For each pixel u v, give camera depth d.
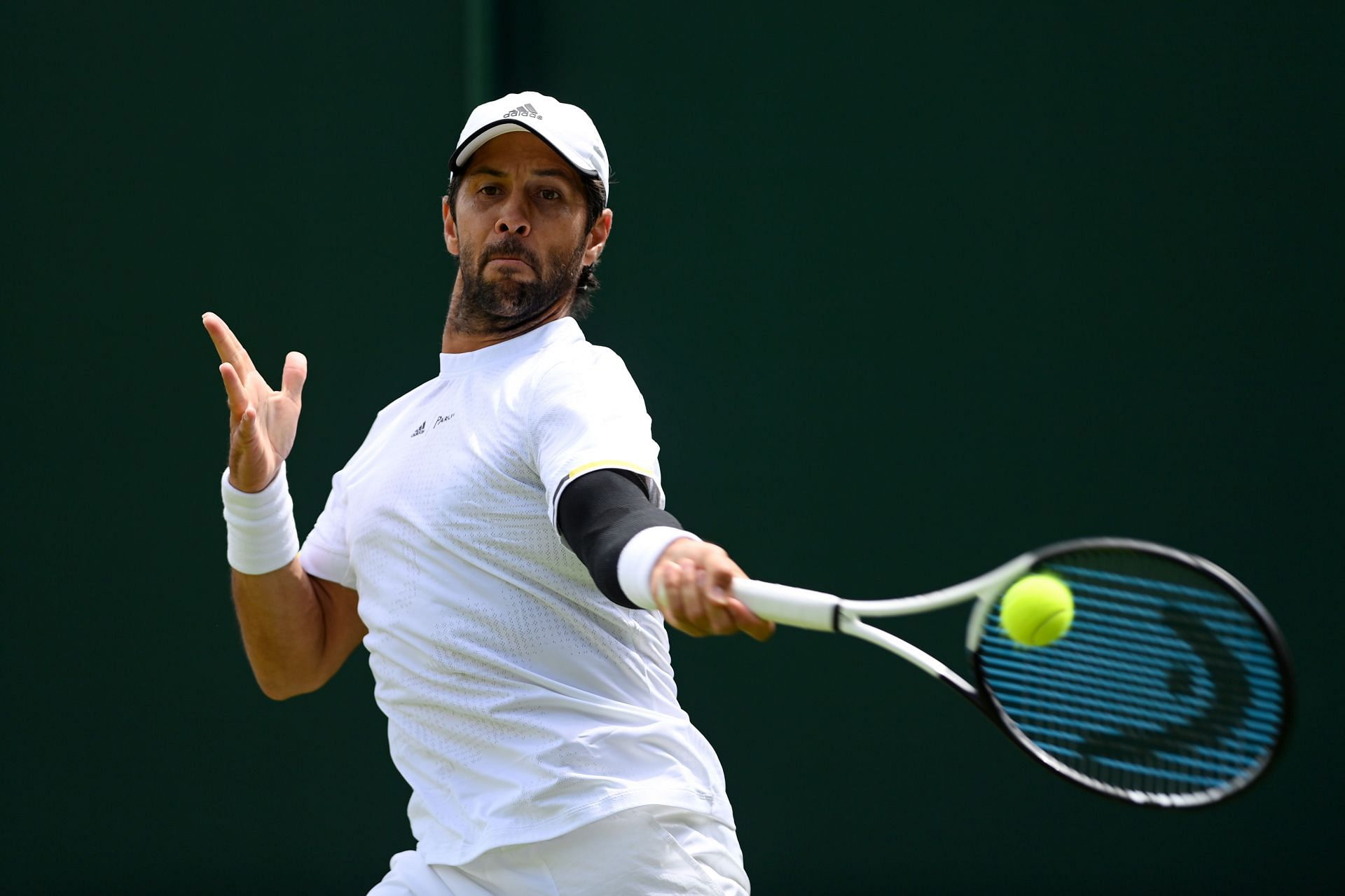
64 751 18.80
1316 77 17.41
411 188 18.86
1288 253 17.39
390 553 8.21
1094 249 17.72
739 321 18.34
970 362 17.86
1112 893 17.33
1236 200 17.50
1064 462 17.62
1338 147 17.34
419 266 18.77
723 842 8.05
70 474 19.03
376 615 8.23
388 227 18.88
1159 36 17.73
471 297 8.84
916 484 17.86
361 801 18.39
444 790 7.95
